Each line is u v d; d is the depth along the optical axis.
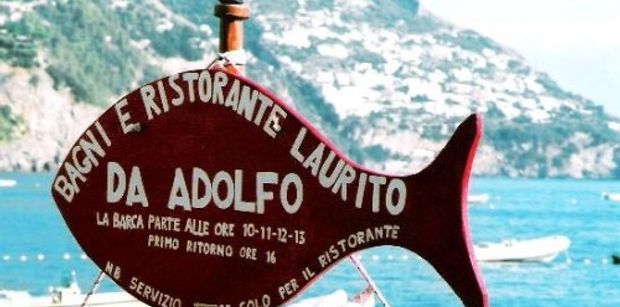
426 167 6.87
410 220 6.93
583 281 87.06
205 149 7.80
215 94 7.74
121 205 8.16
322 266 7.32
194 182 7.84
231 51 7.97
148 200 8.05
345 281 75.19
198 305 7.83
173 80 7.91
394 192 6.99
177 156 7.91
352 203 7.18
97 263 8.27
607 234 158.12
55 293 41.91
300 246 7.41
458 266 6.71
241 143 7.64
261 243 7.56
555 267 93.06
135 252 8.10
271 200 7.52
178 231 7.91
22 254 93.94
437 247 6.80
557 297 77.69
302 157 7.39
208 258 7.79
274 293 7.52
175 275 7.93
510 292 78.88
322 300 22.50
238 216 7.66
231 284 7.70
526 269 90.25
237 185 7.66
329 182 7.29
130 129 8.09
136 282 8.11
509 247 90.44
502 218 193.88
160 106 7.97
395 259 92.00
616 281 87.81
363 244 7.14
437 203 6.80
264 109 7.54
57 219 146.50
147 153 8.04
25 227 130.88
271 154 7.52
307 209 7.38
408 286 75.81
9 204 181.00
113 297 35.53
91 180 8.28
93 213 8.28
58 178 8.41
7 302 40.28
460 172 6.70
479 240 142.12
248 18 8.06
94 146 8.26
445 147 6.79
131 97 8.10
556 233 158.62
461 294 6.71
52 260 88.44
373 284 7.21
